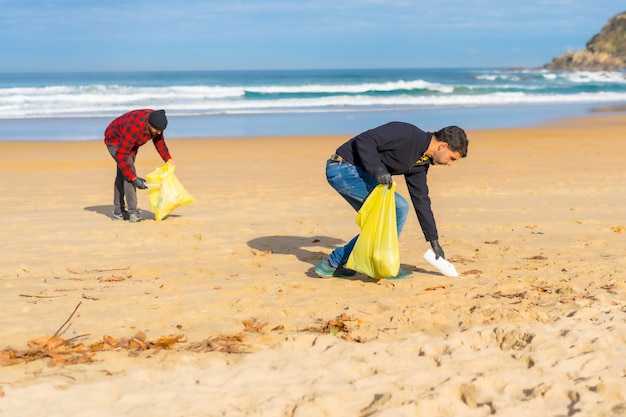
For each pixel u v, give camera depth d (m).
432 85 46.12
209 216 8.59
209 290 5.21
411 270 5.82
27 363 3.68
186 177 12.46
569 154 15.93
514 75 77.69
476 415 3.06
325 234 7.50
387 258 5.16
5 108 30.03
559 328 4.16
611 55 183.38
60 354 3.80
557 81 62.62
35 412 3.05
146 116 7.93
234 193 10.62
